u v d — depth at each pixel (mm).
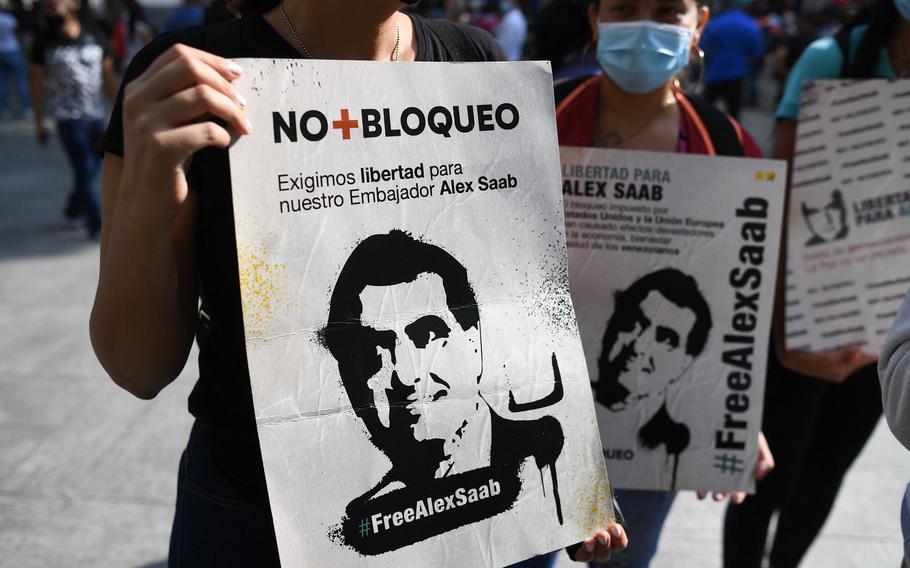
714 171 1674
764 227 1699
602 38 1794
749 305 1727
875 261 2006
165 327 1146
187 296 1238
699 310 1724
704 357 1741
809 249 2018
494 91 1221
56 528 2814
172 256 1089
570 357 1284
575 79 1904
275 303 1096
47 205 7125
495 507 1235
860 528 2928
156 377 1213
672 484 1787
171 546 1360
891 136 1938
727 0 10312
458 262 1208
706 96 9734
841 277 2020
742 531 2369
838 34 2068
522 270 1252
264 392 1093
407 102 1162
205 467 1288
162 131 948
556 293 1277
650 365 1740
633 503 1899
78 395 3721
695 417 1760
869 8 2031
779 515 2525
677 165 1670
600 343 1733
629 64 1748
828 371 2062
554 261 1273
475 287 1220
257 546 1272
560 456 1274
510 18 9391
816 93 1942
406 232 1170
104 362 1187
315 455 1120
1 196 7426
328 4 1172
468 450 1214
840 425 2342
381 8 1180
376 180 1148
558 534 1276
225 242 1156
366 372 1149
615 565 1990
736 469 1780
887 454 3377
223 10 2418
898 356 1104
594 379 1743
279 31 1197
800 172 1989
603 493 1305
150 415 3561
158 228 1029
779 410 2242
